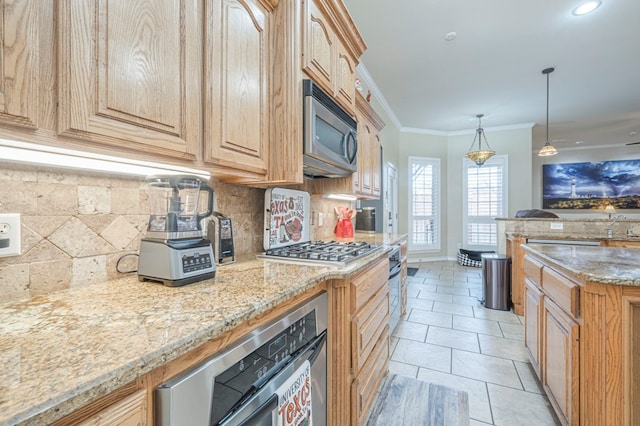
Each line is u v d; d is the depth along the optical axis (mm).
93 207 1037
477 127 6242
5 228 824
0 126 581
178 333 629
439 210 6496
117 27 769
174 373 615
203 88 1039
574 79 4055
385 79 4074
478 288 4344
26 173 873
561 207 7957
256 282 1067
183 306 806
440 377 2082
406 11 2709
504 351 2449
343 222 2834
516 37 3102
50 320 706
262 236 1896
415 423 1645
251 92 1276
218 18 1093
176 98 937
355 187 2432
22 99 604
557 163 8016
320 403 1221
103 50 738
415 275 5172
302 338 1085
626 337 1190
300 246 1931
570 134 6766
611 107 5090
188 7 979
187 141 975
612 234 3232
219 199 1559
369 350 1616
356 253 1646
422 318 3178
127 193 1143
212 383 678
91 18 714
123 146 792
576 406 1330
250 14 1271
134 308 790
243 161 1229
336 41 1876
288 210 1959
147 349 557
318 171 1953
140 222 1187
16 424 378
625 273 1245
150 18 854
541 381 1819
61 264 950
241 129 1214
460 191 6496
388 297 2148
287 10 1409
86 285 1011
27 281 875
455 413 1721
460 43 3213
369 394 1612
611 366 1205
